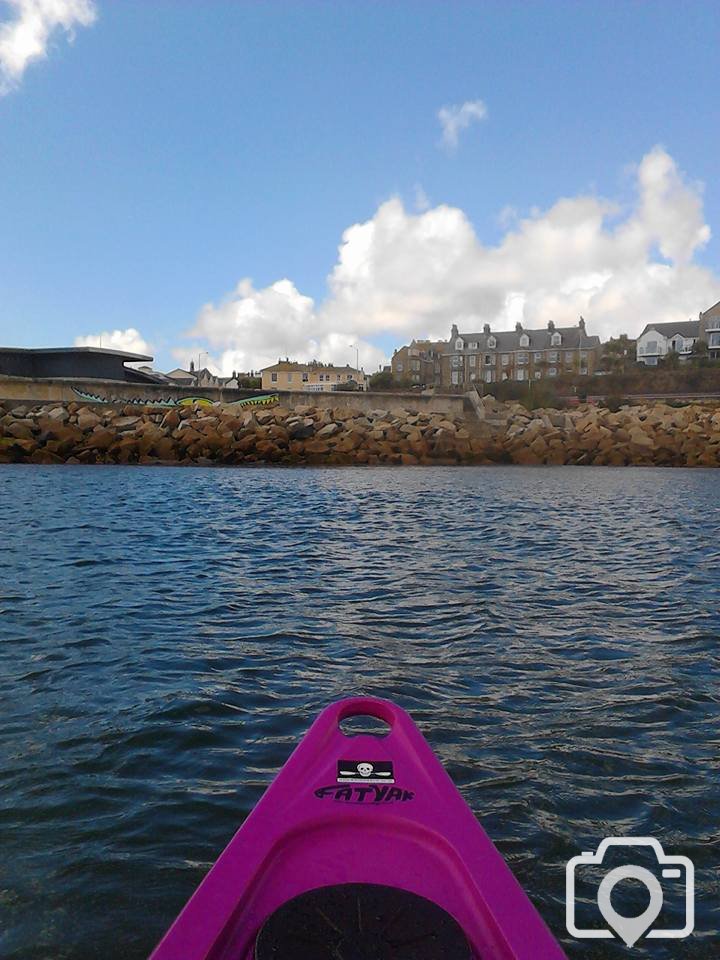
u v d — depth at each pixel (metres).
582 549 14.05
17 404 44.84
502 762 5.19
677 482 32.09
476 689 6.62
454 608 9.45
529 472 38.78
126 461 40.41
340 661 7.34
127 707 6.07
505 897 2.81
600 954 3.42
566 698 6.43
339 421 47.16
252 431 42.47
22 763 5.07
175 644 7.81
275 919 2.63
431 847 3.14
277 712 6.02
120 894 3.72
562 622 8.85
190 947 2.52
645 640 8.16
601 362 113.88
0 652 7.44
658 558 13.15
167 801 4.59
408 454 44.03
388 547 14.05
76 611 9.06
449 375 122.81
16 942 3.39
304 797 3.42
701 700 6.41
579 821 4.45
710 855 4.16
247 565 12.11
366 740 3.89
